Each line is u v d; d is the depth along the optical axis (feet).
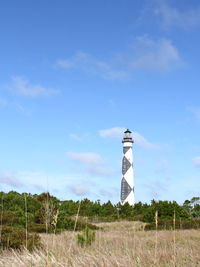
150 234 58.08
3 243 38.55
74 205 114.83
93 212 142.92
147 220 119.65
